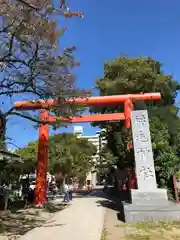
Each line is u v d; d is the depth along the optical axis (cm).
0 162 1683
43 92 1098
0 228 1034
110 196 2816
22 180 2266
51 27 934
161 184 1673
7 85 1070
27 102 1312
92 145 4122
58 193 3719
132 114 1476
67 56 1042
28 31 936
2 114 1120
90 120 1780
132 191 1323
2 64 1039
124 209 1210
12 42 974
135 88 2122
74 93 1130
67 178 3938
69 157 3441
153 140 1656
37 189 1839
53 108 1221
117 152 2231
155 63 2322
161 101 2167
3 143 1584
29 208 1677
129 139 1905
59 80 1074
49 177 4419
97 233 947
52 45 986
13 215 1396
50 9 889
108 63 2334
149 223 1120
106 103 1730
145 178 1344
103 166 3462
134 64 2206
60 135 1944
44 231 992
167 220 1159
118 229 1019
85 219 1285
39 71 1038
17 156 2056
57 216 1406
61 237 886
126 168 2178
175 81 2278
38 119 1263
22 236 903
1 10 880
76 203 2061
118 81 2125
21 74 1051
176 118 1914
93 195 3112
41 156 1886
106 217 1333
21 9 885
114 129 2311
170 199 1605
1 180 1752
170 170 1642
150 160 1375
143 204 1271
